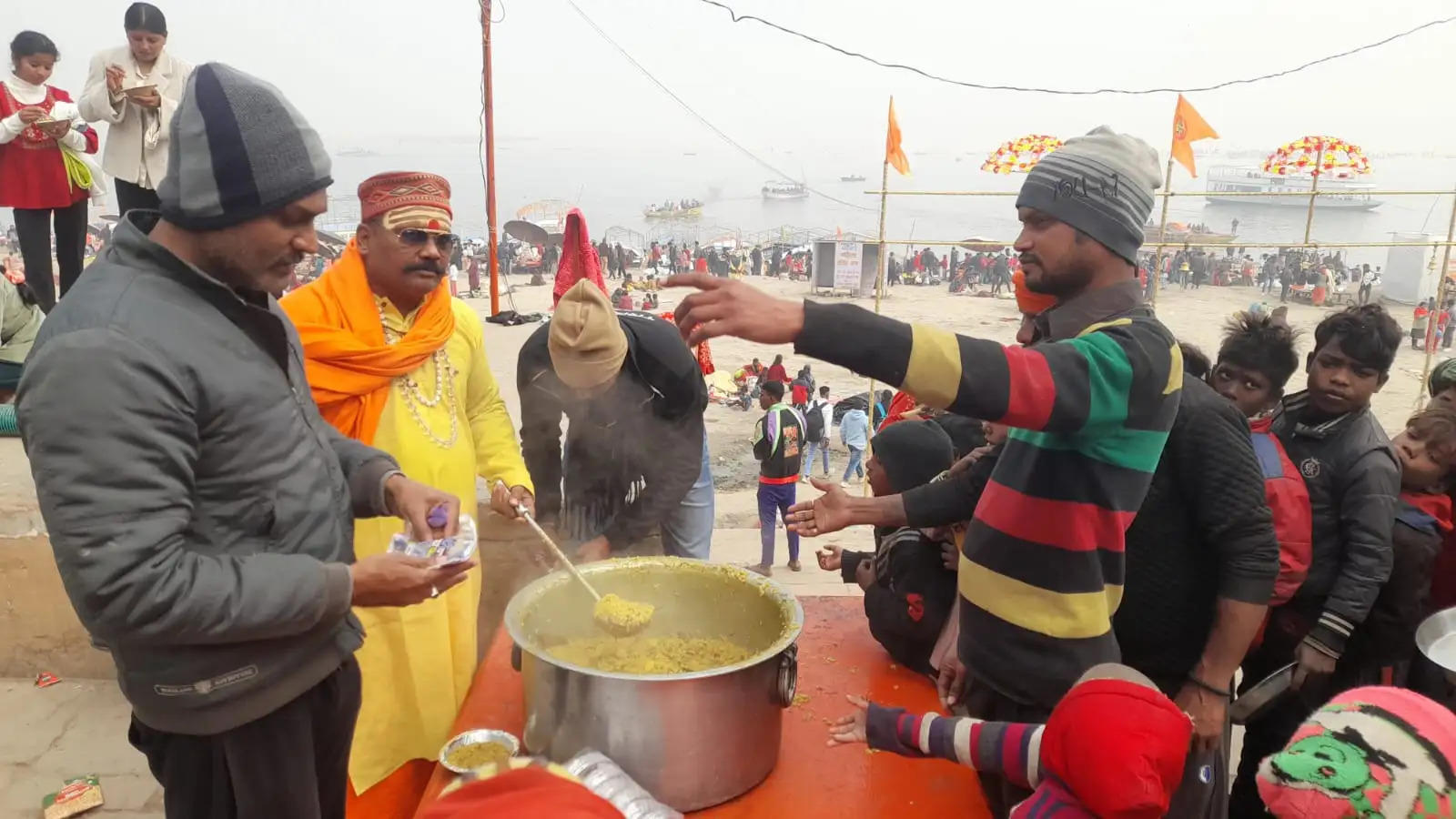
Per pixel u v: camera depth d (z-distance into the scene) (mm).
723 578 1948
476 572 2430
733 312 1210
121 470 1172
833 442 14109
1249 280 38969
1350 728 1131
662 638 1909
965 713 1915
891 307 32188
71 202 4707
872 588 2191
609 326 2199
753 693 1608
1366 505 2197
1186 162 9930
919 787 1707
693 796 1572
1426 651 1524
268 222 1319
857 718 1943
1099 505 1487
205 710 1334
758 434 7504
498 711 1928
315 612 1310
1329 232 75375
